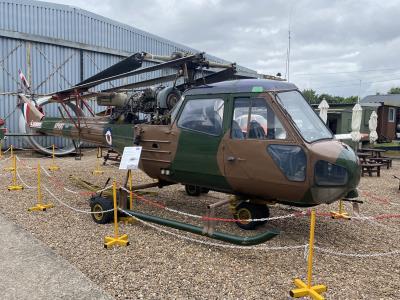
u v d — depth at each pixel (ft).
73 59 54.44
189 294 10.89
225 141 16.02
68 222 17.84
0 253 13.67
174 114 18.22
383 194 27.53
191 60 18.97
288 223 18.76
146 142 19.24
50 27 51.37
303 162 14.17
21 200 22.04
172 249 14.51
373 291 11.48
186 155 17.44
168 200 23.06
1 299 10.34
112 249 14.34
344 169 14.49
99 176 32.22
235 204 17.43
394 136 73.82
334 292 11.26
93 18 55.67
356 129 40.57
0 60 47.67
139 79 54.03
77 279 11.65
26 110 34.24
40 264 12.74
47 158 44.80
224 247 14.92
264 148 14.97
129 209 18.16
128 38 60.59
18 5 48.34
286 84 16.42
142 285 11.38
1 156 43.60
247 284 11.62
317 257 14.24
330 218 20.15
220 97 16.60
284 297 10.82
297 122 15.12
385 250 15.29
